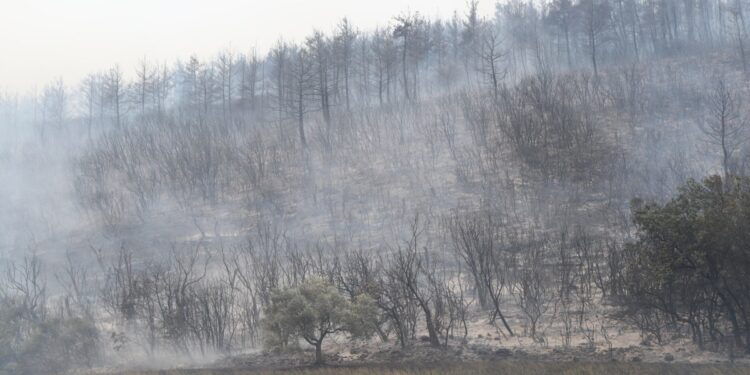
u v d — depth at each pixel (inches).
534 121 2324.1
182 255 1764.3
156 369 1239.5
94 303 1596.9
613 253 1378.0
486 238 1573.6
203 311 1365.7
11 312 1373.0
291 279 1529.3
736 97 2332.7
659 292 1147.3
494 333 1268.5
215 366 1242.0
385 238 1776.6
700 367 957.8
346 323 1151.0
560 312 1332.4
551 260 1530.5
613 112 2456.9
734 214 1021.2
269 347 1153.4
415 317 1290.6
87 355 1300.4
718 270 1056.8
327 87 3021.7
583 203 1847.9
